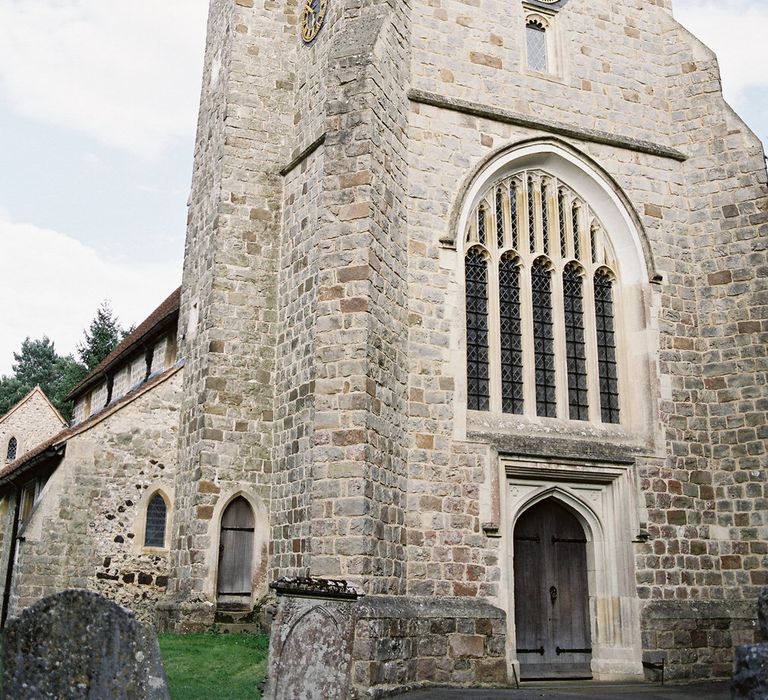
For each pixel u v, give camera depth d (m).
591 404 17.61
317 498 13.60
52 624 7.00
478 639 14.55
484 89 17.75
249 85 19.16
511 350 17.22
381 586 13.54
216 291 17.83
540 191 18.23
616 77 19.27
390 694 12.84
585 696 13.34
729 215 18.48
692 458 17.48
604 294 18.42
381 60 15.70
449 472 15.31
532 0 18.88
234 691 11.65
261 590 16.73
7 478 23.66
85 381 34.88
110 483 18.84
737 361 17.78
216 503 16.88
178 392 19.58
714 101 19.17
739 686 6.62
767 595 6.86
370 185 14.70
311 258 16.97
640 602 16.27
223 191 18.34
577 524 17.09
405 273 15.80
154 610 17.66
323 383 14.04
